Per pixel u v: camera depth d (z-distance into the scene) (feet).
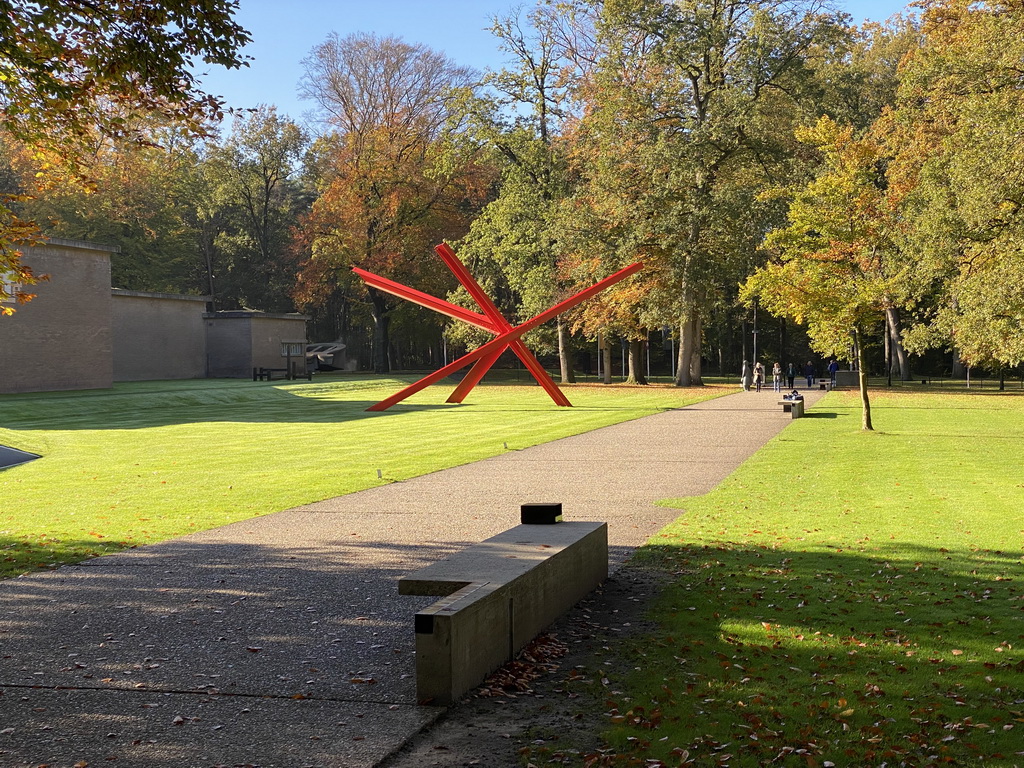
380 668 19.63
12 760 14.93
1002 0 82.17
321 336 282.15
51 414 106.11
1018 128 74.90
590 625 23.32
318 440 77.00
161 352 183.73
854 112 166.50
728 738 16.05
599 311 170.71
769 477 51.49
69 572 29.32
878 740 15.88
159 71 32.63
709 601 25.53
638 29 151.94
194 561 30.78
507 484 49.52
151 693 18.16
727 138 150.10
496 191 250.98
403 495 45.70
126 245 210.79
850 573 28.89
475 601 18.56
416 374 223.10
